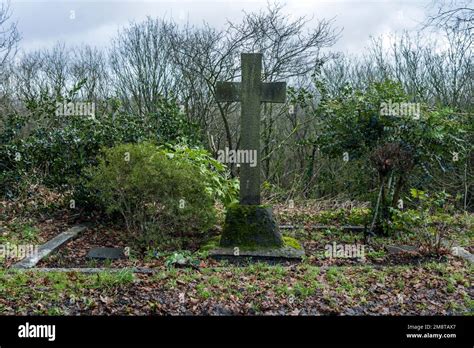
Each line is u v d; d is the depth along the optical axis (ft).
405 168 27.37
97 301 16.56
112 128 31.50
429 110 29.89
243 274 19.66
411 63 52.19
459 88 47.67
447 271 20.66
